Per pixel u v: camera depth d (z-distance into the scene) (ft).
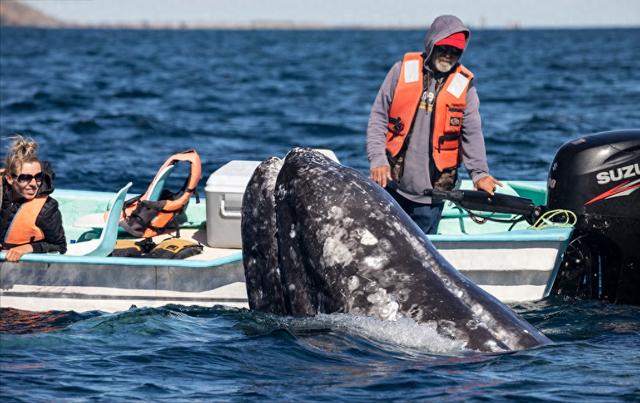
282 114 253.85
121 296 80.28
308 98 305.73
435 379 54.24
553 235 81.15
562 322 74.18
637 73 455.22
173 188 142.20
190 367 59.88
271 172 57.36
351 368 55.93
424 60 85.66
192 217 100.22
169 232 96.37
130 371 59.47
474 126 85.92
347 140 201.57
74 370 59.88
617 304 82.43
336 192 54.34
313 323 55.52
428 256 55.16
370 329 54.39
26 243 82.28
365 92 333.42
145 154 175.73
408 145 85.76
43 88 321.32
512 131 213.25
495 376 54.60
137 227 92.58
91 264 79.56
